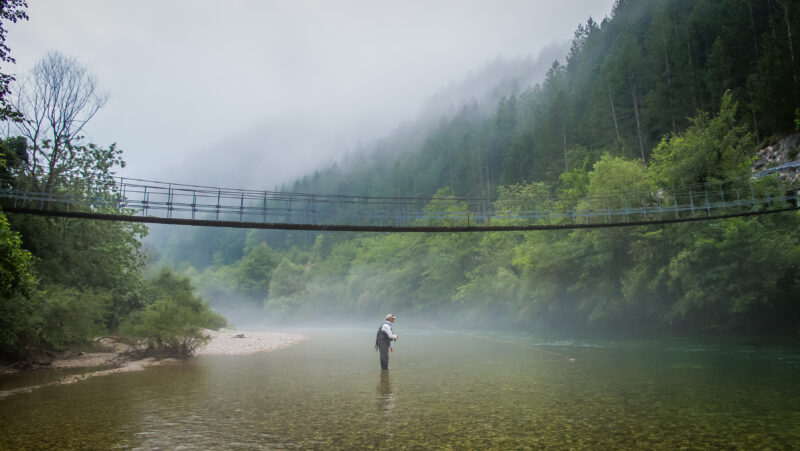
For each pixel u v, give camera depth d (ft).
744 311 88.79
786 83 139.95
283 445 22.94
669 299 103.14
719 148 108.37
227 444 23.24
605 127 231.91
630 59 236.84
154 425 27.58
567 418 27.89
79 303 70.13
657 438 23.18
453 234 201.57
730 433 23.82
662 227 104.78
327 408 32.17
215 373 52.95
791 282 87.97
